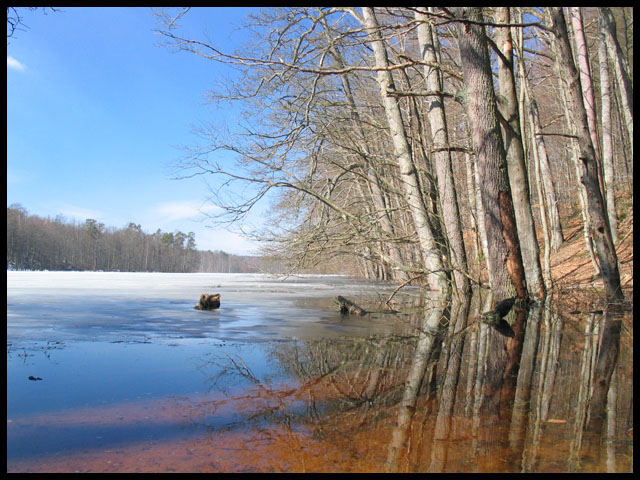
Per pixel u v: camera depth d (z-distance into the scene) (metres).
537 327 6.56
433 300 11.12
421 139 14.52
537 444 2.23
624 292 10.05
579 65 11.06
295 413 2.73
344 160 14.75
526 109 13.38
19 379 3.51
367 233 12.48
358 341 5.47
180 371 3.82
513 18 12.32
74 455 2.11
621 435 2.35
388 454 2.12
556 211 20.98
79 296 12.29
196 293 14.29
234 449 2.19
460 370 3.92
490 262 8.44
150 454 2.12
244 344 5.17
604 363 4.18
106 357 4.37
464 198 18.75
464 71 8.30
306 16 11.75
